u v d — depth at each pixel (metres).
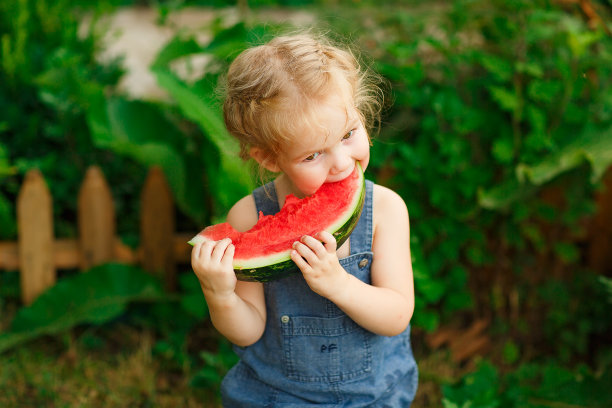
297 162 1.71
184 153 3.90
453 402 3.09
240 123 1.77
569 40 3.21
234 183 3.00
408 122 3.61
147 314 3.96
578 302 3.80
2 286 3.95
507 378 3.42
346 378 2.06
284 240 1.78
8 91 4.11
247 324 1.97
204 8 6.97
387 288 1.94
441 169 3.44
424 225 3.53
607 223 3.76
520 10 3.41
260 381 2.18
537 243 3.59
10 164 4.07
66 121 4.02
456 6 3.56
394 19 3.79
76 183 4.16
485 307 3.86
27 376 3.46
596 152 3.15
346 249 1.98
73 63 3.93
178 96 3.37
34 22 4.32
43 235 3.80
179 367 3.60
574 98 3.42
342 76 1.71
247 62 1.75
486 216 3.59
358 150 1.78
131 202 4.36
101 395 3.40
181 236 3.91
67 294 3.73
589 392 3.06
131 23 7.00
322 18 3.82
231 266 1.77
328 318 2.01
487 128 3.50
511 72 3.37
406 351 2.24
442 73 3.60
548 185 3.49
